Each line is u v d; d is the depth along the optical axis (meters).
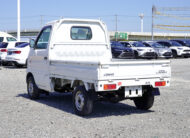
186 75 16.53
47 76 8.69
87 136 5.53
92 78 6.71
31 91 9.67
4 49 21.67
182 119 6.89
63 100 9.50
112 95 7.25
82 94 7.11
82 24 9.09
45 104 8.77
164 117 7.11
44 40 9.11
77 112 7.28
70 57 8.91
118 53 26.19
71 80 7.60
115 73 6.71
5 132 5.82
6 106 8.43
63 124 6.41
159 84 7.37
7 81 14.09
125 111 7.84
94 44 9.27
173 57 32.59
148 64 7.18
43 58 8.87
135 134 5.66
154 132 5.80
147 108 7.87
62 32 8.79
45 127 6.17
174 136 5.54
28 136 5.55
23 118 6.97
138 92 7.21
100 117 7.11
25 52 20.06
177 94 10.51
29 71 9.73
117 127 6.17
